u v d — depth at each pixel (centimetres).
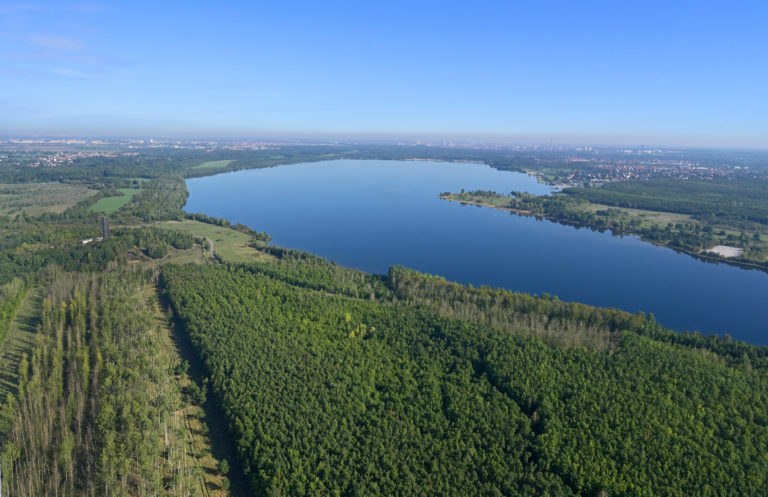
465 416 11356
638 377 12850
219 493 9712
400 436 10725
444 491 9338
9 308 16812
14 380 12912
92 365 13588
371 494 9219
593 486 9462
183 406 12400
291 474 9612
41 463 9725
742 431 10812
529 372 12938
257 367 13350
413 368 13562
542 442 10481
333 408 11625
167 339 16025
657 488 9356
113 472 9319
